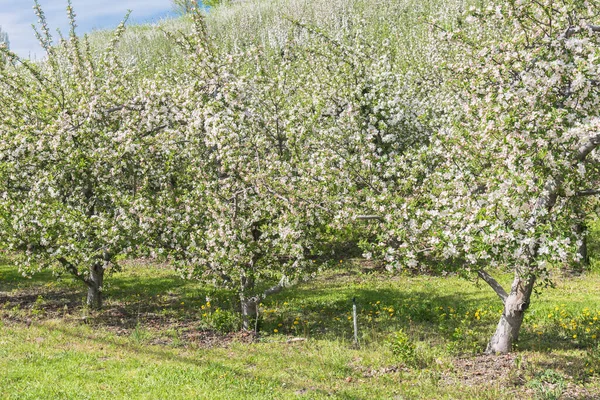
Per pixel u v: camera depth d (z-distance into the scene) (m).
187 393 7.60
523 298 9.39
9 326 11.48
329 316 12.73
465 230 7.67
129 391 7.66
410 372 8.82
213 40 12.91
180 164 12.73
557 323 11.09
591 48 7.62
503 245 7.29
